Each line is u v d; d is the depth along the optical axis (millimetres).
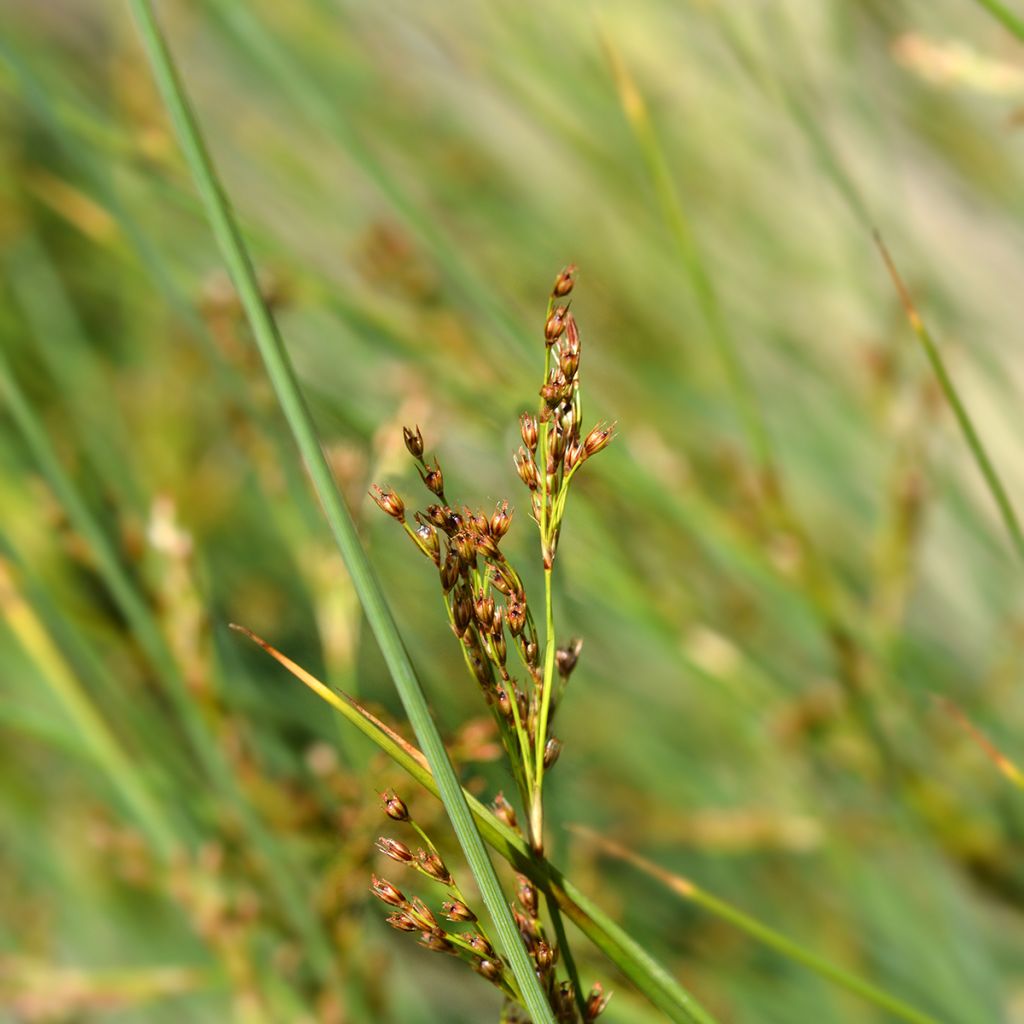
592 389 985
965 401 1155
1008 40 880
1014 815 946
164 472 1013
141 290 1085
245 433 769
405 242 914
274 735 823
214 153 1115
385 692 697
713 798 1047
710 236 1153
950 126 1129
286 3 1108
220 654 838
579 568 828
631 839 994
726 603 994
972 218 1204
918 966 913
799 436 1122
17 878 1035
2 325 992
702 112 1146
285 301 802
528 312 1040
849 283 1097
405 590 803
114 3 1161
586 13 1137
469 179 1137
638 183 1130
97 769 948
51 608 751
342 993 711
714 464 1071
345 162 1115
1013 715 1034
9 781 1031
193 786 799
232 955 754
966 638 1115
